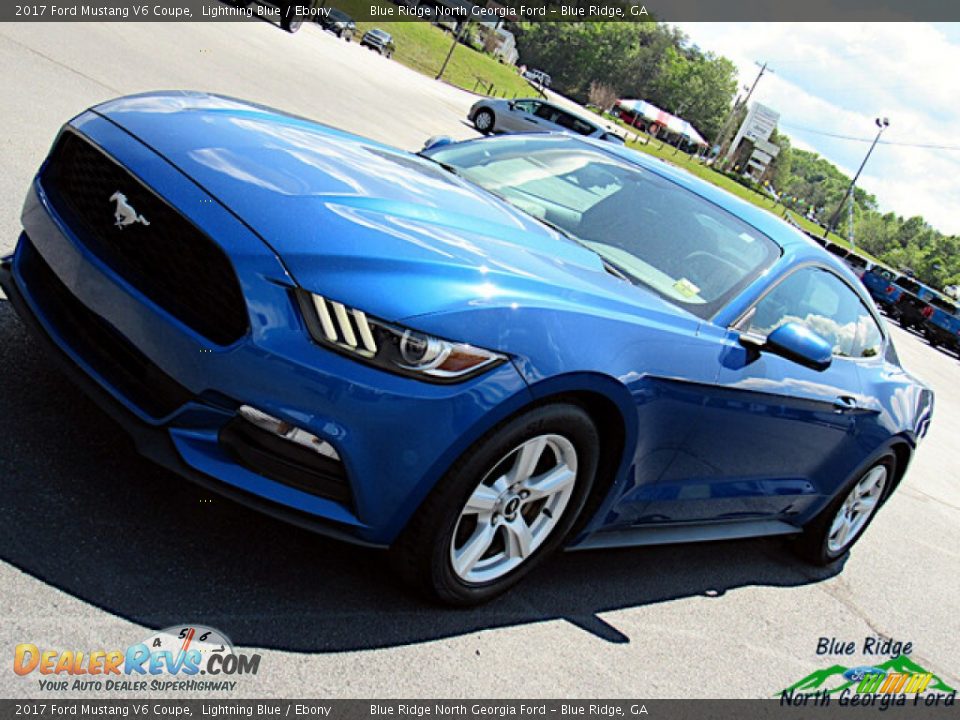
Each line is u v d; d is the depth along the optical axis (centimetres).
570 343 244
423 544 238
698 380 289
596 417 269
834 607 411
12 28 903
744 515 379
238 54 1500
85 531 228
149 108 282
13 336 308
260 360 211
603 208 356
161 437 222
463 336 222
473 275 237
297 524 223
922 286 3145
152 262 228
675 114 15250
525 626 276
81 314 244
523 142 422
